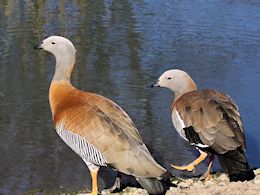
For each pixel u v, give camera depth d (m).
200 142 11.03
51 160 13.16
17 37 23.94
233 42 23.66
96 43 23.22
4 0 31.78
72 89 10.96
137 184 11.86
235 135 10.70
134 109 16.28
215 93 11.71
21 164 12.94
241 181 11.30
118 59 21.02
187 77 12.84
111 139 9.84
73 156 13.40
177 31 25.41
